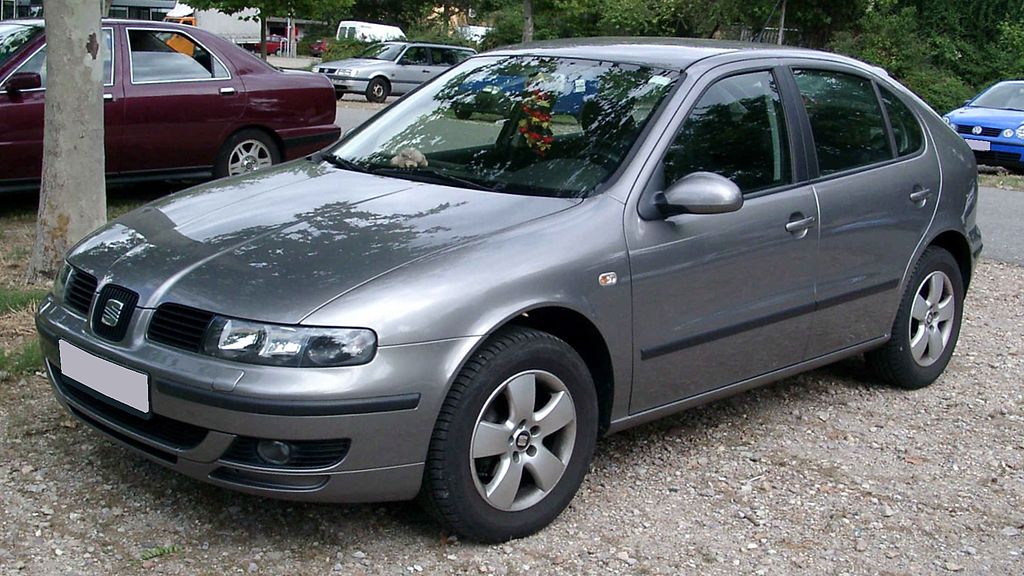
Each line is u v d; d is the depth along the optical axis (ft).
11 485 13.03
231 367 10.85
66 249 21.38
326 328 10.82
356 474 11.07
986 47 103.04
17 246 24.77
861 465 15.21
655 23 114.32
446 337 11.23
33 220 28.07
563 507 12.78
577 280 12.38
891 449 15.87
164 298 11.60
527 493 12.43
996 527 13.53
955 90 95.61
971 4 104.17
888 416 17.21
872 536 13.08
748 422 16.61
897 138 17.58
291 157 32.53
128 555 11.62
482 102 15.55
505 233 12.25
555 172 13.73
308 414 10.69
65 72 20.83
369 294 11.09
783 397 17.87
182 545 11.87
